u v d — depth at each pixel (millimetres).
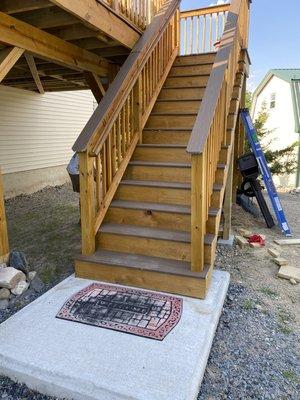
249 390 2018
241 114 5984
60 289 2918
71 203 7172
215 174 3406
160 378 1910
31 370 2008
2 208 3373
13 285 3146
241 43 4965
